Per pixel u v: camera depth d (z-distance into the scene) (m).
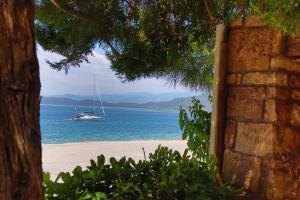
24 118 1.22
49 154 15.24
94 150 17.11
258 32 3.79
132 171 3.39
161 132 58.94
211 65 5.38
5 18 1.20
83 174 3.20
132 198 3.15
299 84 3.73
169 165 3.53
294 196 3.63
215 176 3.75
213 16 4.72
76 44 5.29
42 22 4.84
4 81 1.19
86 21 4.71
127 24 4.95
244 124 3.84
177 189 3.23
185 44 5.14
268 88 3.66
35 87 1.27
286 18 2.89
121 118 118.31
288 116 3.67
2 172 1.17
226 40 4.06
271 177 3.54
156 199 3.22
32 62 1.26
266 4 3.04
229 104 4.03
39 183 1.28
